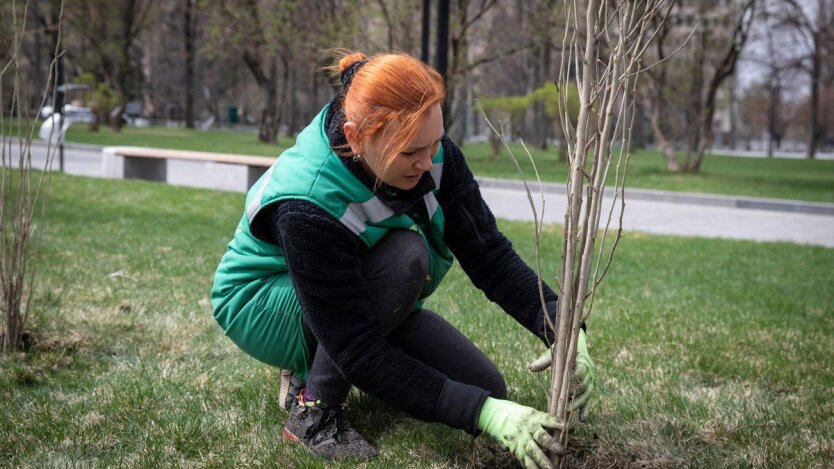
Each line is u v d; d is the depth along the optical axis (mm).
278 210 2156
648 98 20047
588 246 1982
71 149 17906
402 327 2551
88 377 3115
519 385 3133
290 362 2529
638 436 2668
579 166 1977
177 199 9047
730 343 3889
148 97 49375
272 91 26750
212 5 24047
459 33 18000
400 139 1935
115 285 4570
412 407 2127
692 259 6863
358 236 2184
